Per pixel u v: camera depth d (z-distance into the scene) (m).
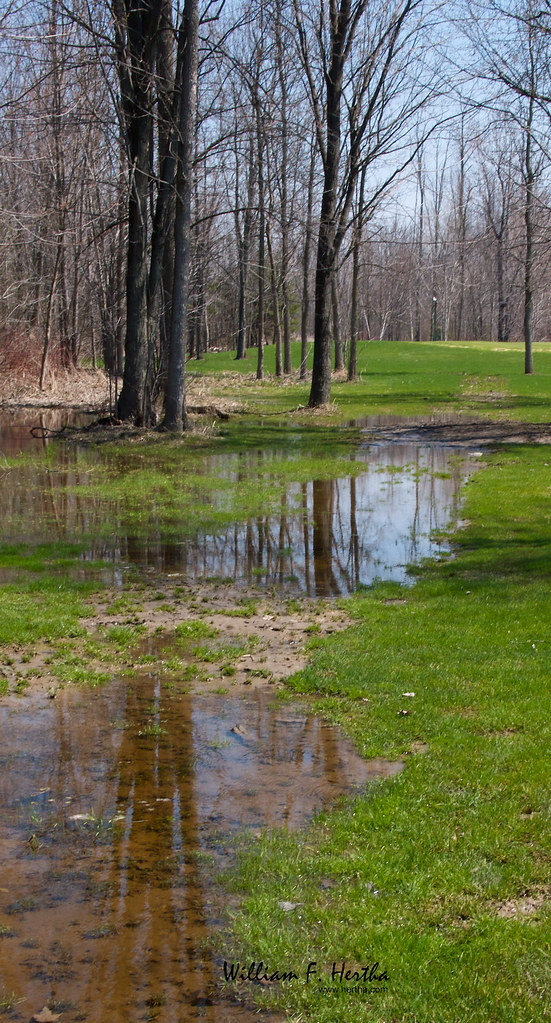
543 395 37.59
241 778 5.82
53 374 42.12
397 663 7.86
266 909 4.27
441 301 89.94
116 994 3.73
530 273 37.97
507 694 6.94
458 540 12.94
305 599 10.28
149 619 9.56
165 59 25.56
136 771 5.95
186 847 4.95
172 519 14.83
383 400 37.47
